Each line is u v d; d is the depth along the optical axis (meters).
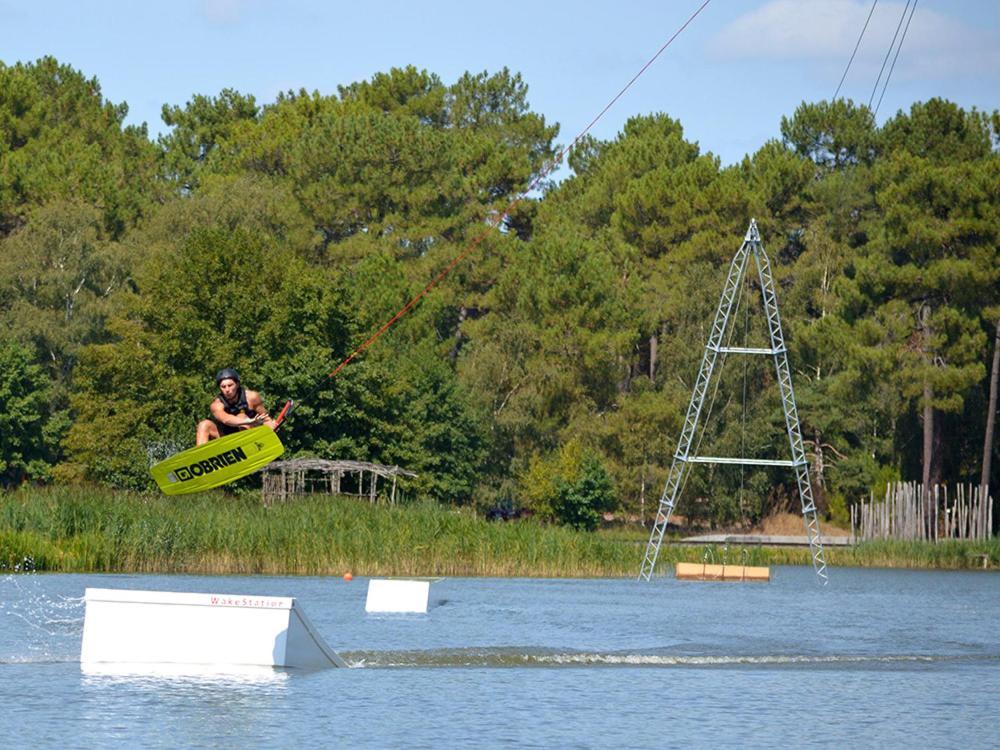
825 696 48.50
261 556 100.88
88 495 106.25
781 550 159.88
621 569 119.50
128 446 160.75
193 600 51.44
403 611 76.00
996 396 191.25
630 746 39.06
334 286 170.75
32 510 99.88
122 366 168.88
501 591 93.94
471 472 192.62
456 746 38.44
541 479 194.38
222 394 43.34
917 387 183.50
